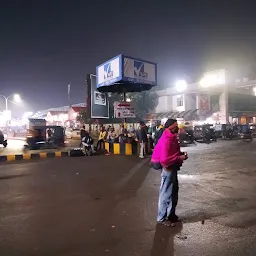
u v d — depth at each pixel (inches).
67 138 1370.6
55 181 347.9
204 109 1491.1
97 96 773.3
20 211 233.8
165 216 201.2
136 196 275.9
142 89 694.5
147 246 167.0
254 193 280.5
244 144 860.6
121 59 568.1
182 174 378.6
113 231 189.8
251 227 193.0
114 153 629.9
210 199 260.4
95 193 289.0
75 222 207.2
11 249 165.5
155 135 578.6
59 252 161.5
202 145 843.4
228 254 155.4
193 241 172.6
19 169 438.6
